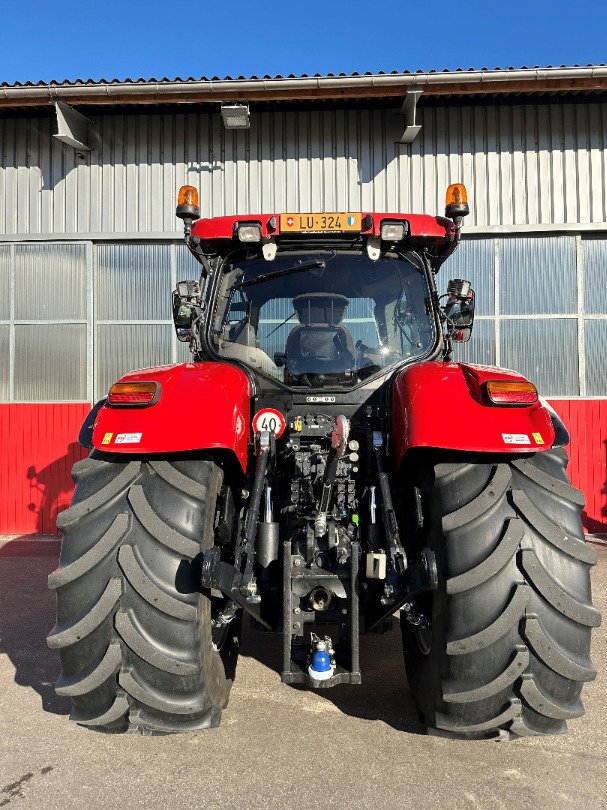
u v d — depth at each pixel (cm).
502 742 249
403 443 246
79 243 790
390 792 212
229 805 205
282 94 705
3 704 287
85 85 697
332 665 229
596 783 220
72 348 789
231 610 235
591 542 699
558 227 761
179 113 782
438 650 222
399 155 773
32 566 588
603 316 768
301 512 260
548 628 211
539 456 237
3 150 795
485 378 236
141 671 217
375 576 230
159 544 222
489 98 758
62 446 784
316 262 316
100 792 214
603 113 767
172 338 787
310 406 296
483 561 213
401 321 312
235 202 779
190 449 226
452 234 307
